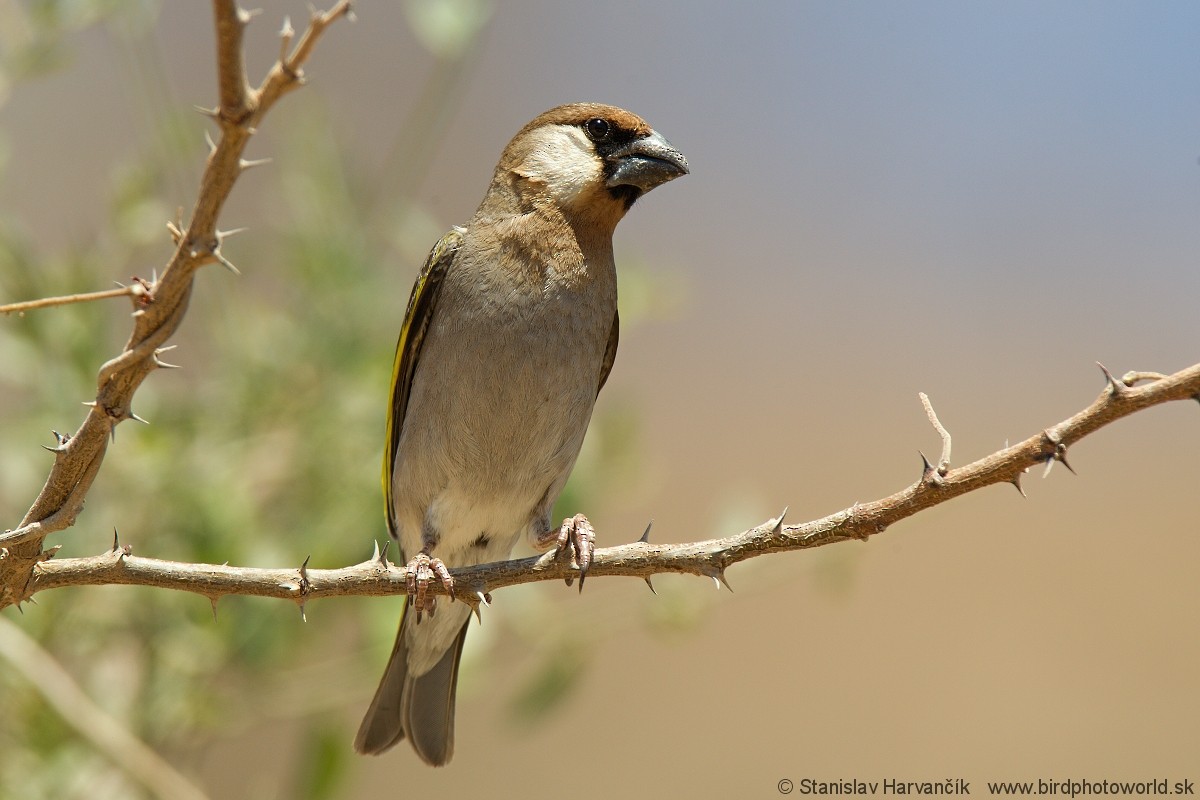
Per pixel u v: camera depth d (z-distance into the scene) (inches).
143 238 410.3
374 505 416.2
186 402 416.5
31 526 229.6
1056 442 233.1
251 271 459.2
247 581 262.8
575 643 422.9
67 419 391.2
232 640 390.9
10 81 396.5
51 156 606.5
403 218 450.3
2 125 603.8
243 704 397.7
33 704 380.5
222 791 571.8
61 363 393.4
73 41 582.2
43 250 584.1
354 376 421.4
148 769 357.7
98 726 356.5
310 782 394.6
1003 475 238.7
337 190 441.1
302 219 438.0
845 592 434.9
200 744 430.6
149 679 398.9
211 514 390.9
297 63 195.6
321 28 194.2
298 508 426.3
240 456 410.9
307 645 425.1
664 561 273.1
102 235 413.1
